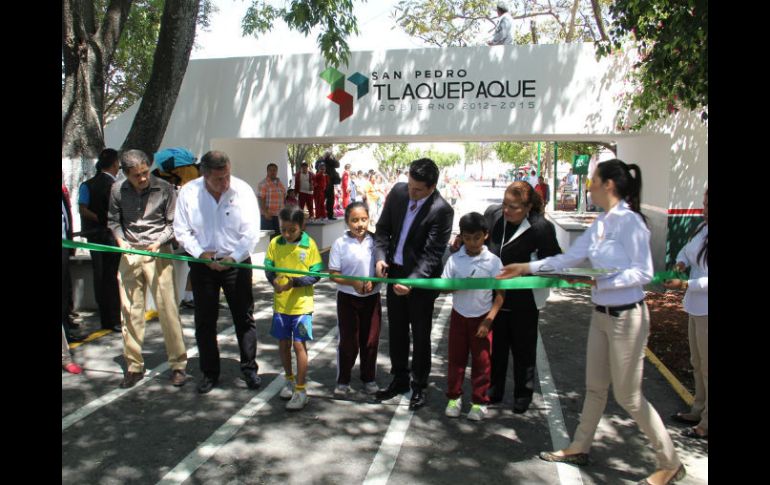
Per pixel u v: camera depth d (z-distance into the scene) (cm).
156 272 500
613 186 337
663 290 920
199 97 1070
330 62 968
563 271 336
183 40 876
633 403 341
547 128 973
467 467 377
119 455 387
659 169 1002
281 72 1039
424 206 452
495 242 457
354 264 470
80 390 498
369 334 485
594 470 373
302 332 457
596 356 360
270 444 405
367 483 357
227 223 480
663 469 347
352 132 1023
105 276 661
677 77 652
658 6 623
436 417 453
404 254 457
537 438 418
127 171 488
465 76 984
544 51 966
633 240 329
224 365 564
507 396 498
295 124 1040
